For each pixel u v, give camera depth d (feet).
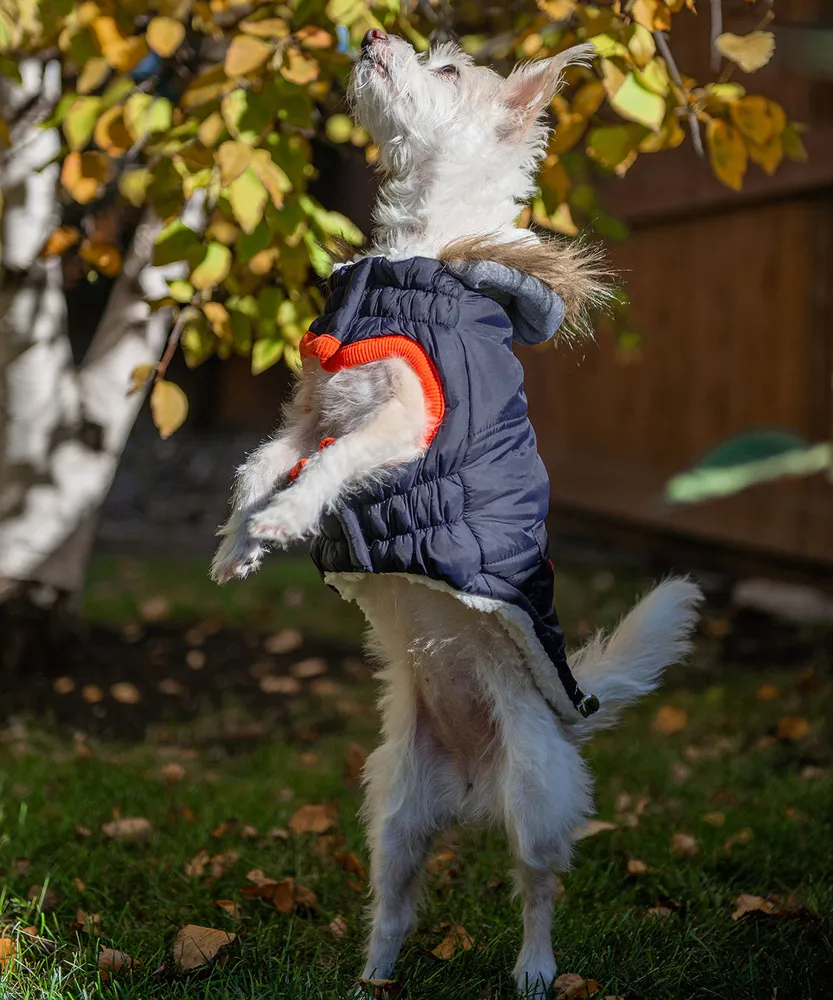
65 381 18.02
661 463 27.27
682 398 26.48
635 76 10.23
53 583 18.38
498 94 9.11
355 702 18.12
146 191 11.63
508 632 8.48
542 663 8.45
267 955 9.55
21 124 16.14
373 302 8.46
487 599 8.09
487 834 12.44
